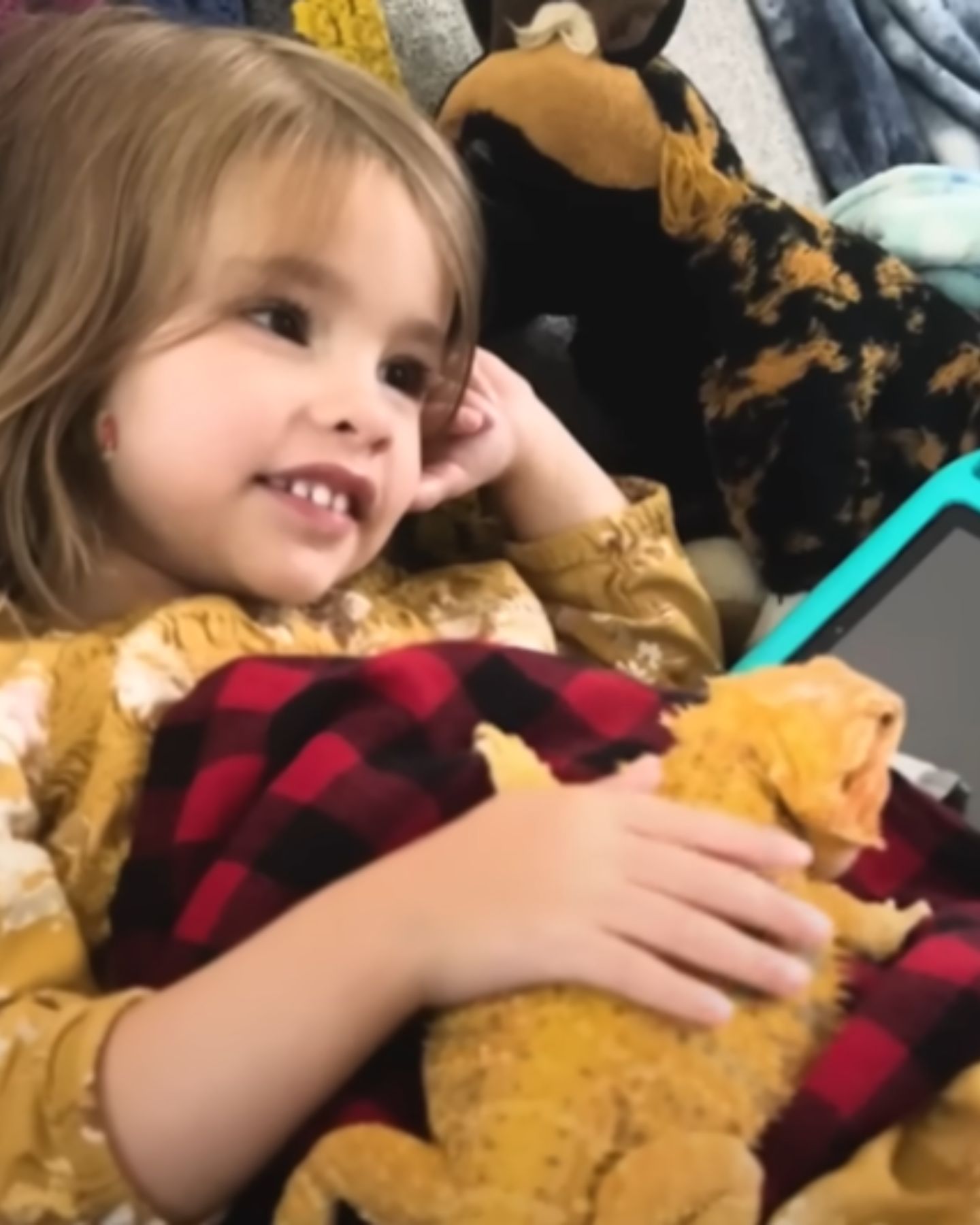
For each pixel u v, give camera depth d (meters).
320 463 0.69
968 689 0.80
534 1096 0.46
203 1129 0.50
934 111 1.28
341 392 0.70
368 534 0.73
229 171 0.71
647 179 0.87
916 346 0.91
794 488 0.90
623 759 0.60
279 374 0.69
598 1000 0.48
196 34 0.78
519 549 0.89
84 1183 0.50
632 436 1.01
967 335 0.93
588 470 0.90
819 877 0.54
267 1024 0.50
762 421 0.90
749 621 0.95
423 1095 0.51
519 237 0.91
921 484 0.92
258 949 0.51
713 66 1.20
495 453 0.85
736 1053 0.48
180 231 0.70
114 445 0.71
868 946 0.53
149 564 0.74
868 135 1.24
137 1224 0.51
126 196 0.72
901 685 0.81
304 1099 0.50
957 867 0.60
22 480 0.73
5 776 0.62
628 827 0.51
